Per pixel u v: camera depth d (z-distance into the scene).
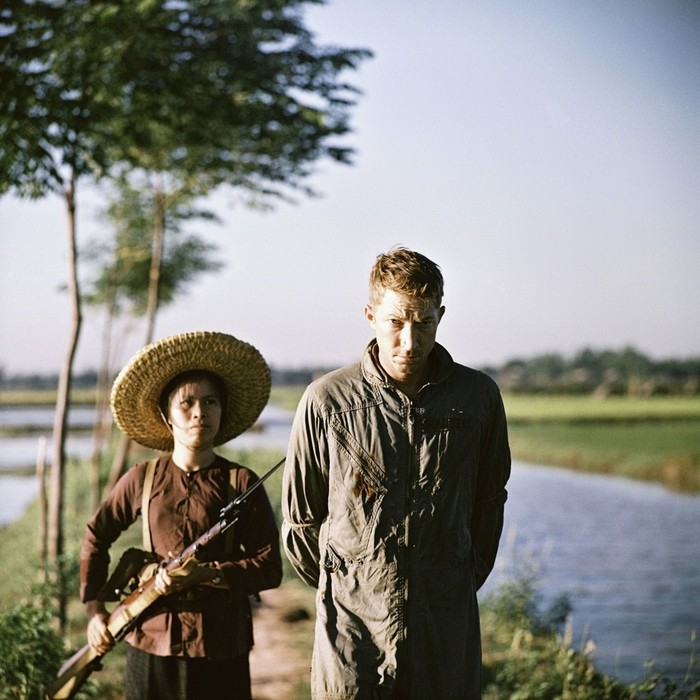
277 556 3.67
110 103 7.40
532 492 29.78
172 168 11.29
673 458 37.94
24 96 6.61
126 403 3.86
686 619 11.23
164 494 3.65
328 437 2.98
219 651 3.50
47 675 5.13
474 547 3.17
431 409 2.95
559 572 14.84
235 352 3.82
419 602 2.89
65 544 12.10
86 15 6.87
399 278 2.79
